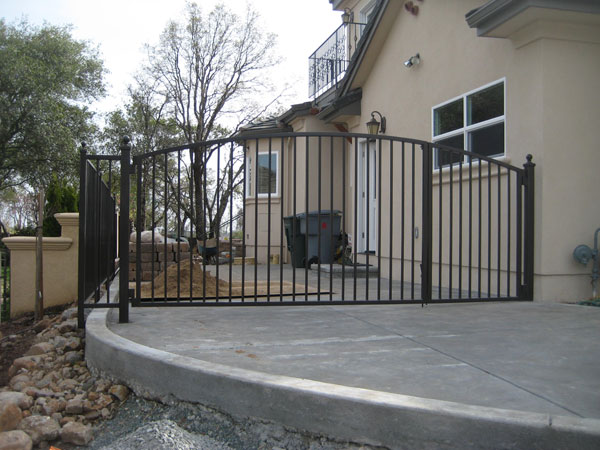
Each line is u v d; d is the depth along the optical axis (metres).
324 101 12.78
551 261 5.75
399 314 5.19
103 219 6.25
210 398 2.89
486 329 4.40
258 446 2.62
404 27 8.59
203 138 21.36
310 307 5.68
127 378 3.38
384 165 9.30
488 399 2.63
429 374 3.06
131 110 22.09
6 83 16.62
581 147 5.85
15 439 2.78
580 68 5.86
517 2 5.43
